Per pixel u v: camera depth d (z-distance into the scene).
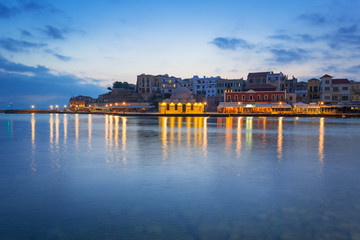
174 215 9.33
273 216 9.26
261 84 114.62
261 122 66.81
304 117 94.44
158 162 17.84
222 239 7.74
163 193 11.55
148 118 91.12
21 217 9.23
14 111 167.75
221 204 10.32
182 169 15.85
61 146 25.20
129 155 20.42
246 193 11.58
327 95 101.12
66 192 11.67
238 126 52.53
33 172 15.10
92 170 15.58
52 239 7.80
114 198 10.95
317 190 11.98
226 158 19.27
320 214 9.42
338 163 17.58
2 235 8.03
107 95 159.62
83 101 173.88
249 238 7.80
